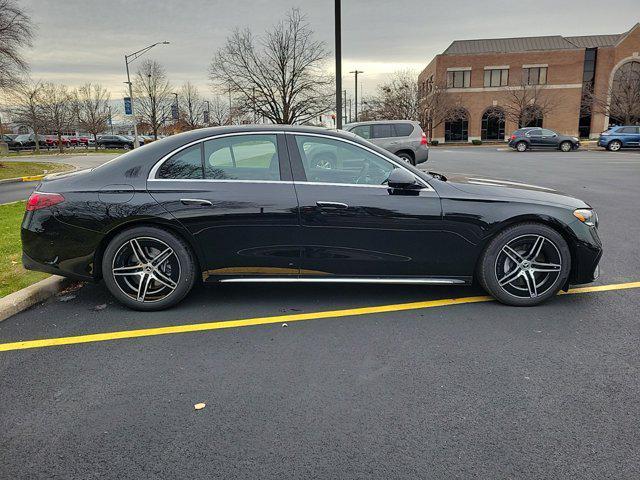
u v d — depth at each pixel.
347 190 3.97
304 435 2.41
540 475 2.12
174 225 3.94
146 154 4.05
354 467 2.18
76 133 68.38
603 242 6.25
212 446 2.34
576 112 51.28
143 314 4.05
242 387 2.88
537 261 4.09
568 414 2.56
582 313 3.95
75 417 2.59
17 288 4.45
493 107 52.59
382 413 2.59
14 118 51.56
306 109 27.78
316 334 3.61
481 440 2.36
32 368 3.13
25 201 10.59
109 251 3.97
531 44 53.69
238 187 3.96
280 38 26.56
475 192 4.05
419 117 53.56
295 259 4.03
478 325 3.73
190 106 53.97
